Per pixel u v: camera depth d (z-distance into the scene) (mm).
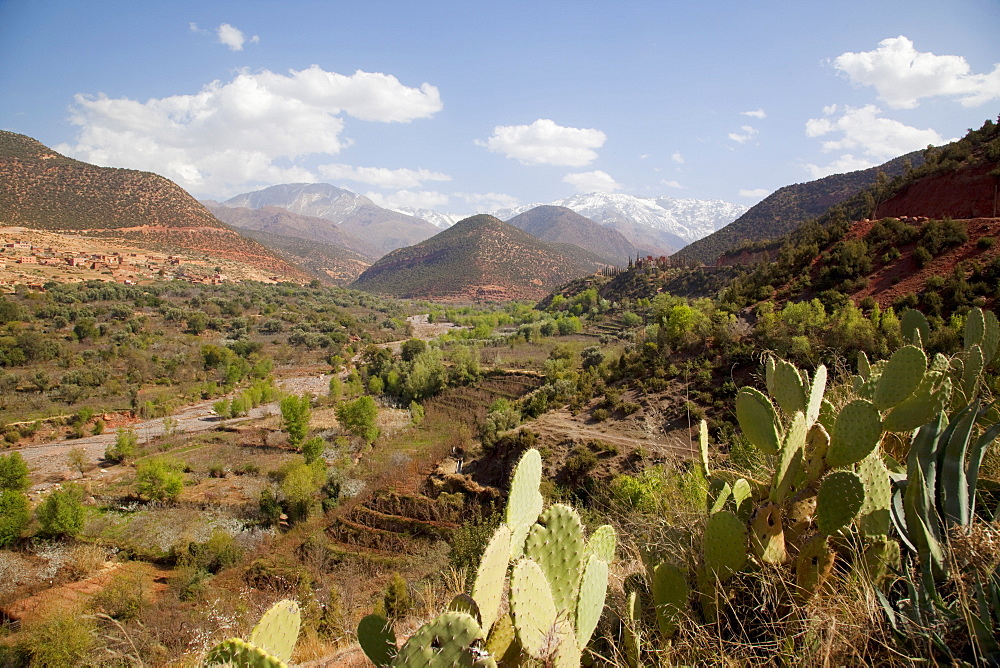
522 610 1707
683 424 23734
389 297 195000
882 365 3432
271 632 1968
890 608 2008
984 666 1742
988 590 1955
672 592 2465
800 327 23562
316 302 118812
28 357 55438
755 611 2410
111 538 25797
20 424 43312
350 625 7582
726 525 2439
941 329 12227
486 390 49625
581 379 36531
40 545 24125
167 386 57156
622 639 2568
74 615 13438
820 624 2025
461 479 27547
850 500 2285
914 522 2354
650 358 31250
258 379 62062
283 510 29125
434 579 10875
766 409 2816
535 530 2074
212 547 22531
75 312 70062
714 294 63688
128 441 38344
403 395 53781
